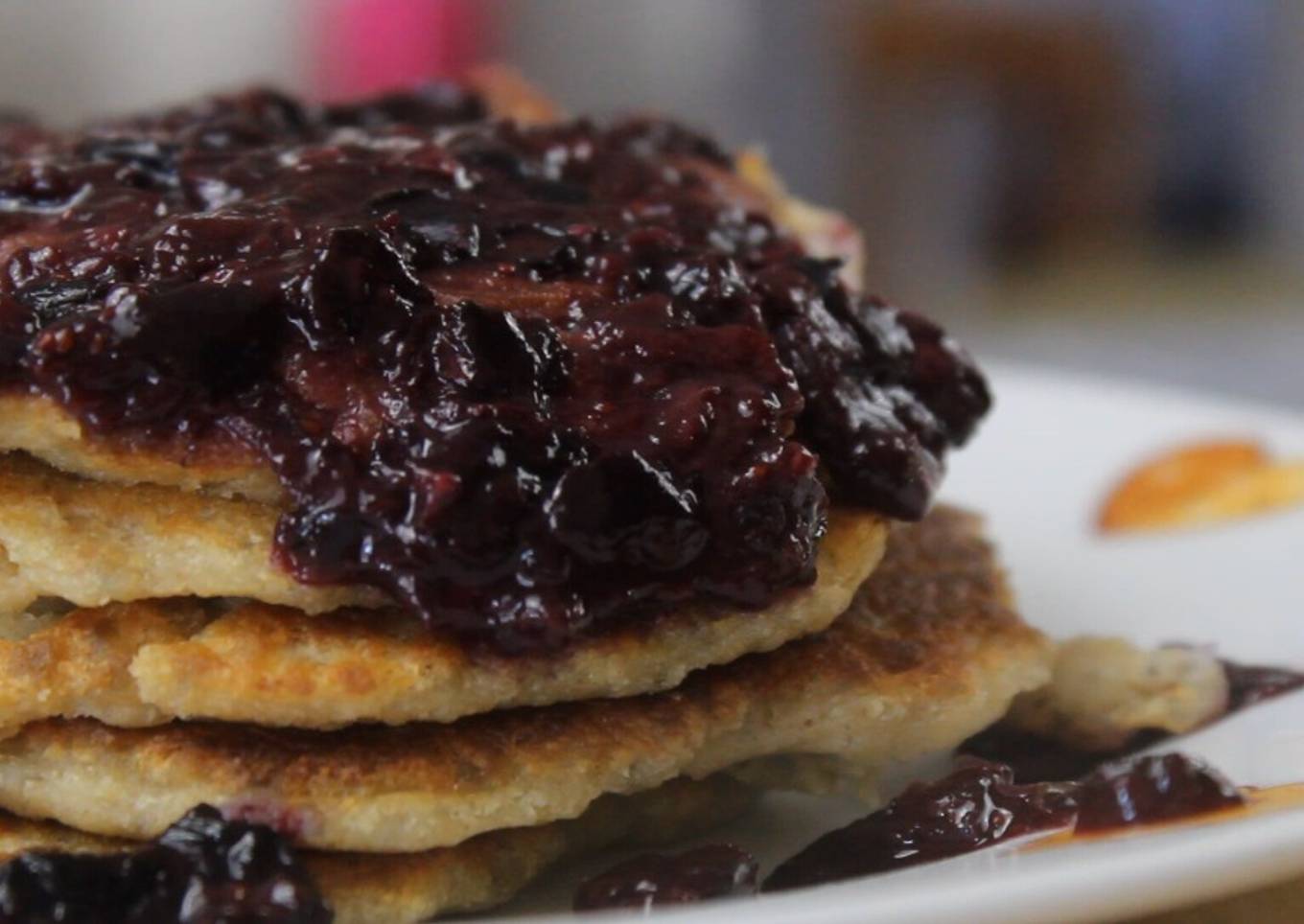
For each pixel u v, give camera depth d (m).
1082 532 0.30
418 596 0.19
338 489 0.19
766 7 0.79
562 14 0.77
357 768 0.20
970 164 0.81
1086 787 0.21
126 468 0.20
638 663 0.20
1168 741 0.23
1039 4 0.83
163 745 0.20
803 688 0.21
